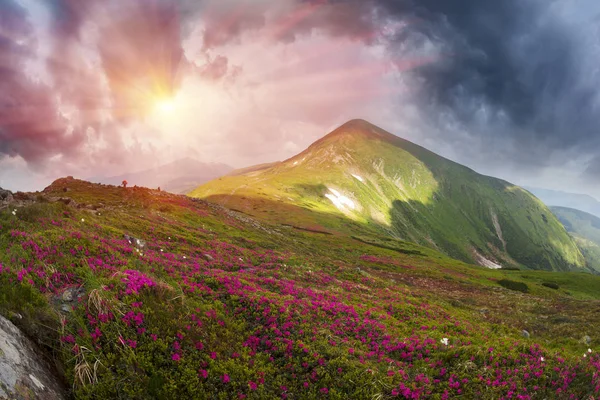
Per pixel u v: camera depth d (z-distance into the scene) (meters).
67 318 12.27
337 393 13.75
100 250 19.28
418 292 42.34
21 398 8.13
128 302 13.88
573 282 108.44
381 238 157.62
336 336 19.00
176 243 36.47
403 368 16.55
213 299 18.59
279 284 26.58
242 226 74.88
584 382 15.86
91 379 10.62
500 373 16.19
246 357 14.37
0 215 21.03
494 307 43.12
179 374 12.06
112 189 72.88
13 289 11.86
